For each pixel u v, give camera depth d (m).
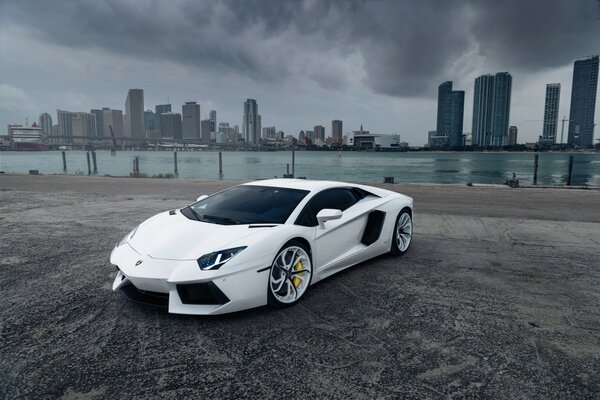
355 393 2.30
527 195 12.28
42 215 8.16
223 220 3.85
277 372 2.52
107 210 8.82
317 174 40.75
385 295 3.87
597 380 2.46
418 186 15.87
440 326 3.20
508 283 4.23
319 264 3.98
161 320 3.25
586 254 5.42
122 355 2.71
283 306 3.51
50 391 2.30
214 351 2.78
